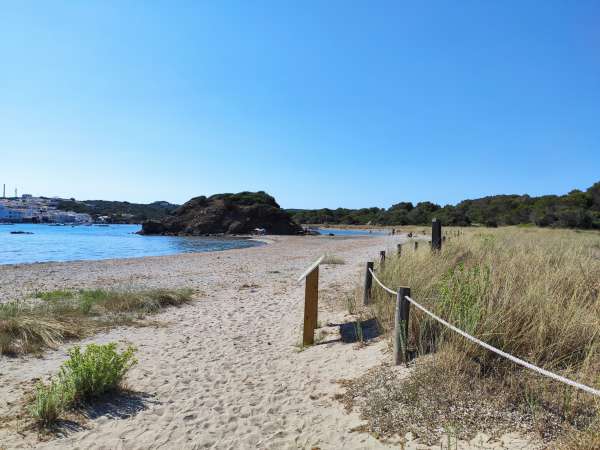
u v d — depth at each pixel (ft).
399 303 15.24
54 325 23.48
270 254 87.86
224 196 271.49
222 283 45.14
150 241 165.58
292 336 23.77
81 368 15.08
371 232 268.00
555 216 139.03
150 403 14.96
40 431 12.79
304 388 15.66
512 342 13.35
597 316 14.66
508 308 14.87
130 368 18.56
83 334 23.88
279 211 244.63
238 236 213.05
